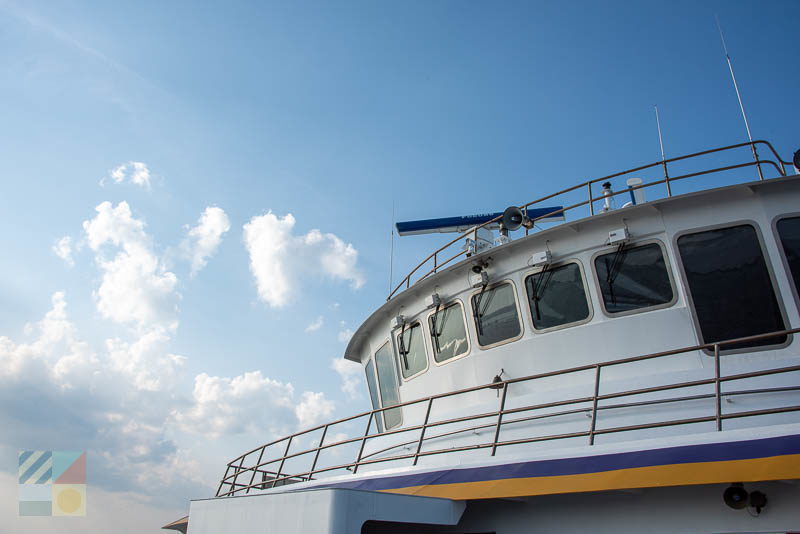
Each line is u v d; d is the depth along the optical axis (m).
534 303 12.27
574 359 11.52
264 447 15.41
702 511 8.07
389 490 10.35
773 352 9.91
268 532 9.26
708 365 10.22
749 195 10.88
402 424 14.42
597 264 11.70
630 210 11.35
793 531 7.43
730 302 10.47
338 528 8.16
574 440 10.28
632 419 9.91
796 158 12.34
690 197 11.05
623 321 11.19
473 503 10.08
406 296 14.73
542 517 9.30
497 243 14.09
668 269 11.05
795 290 10.15
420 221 19.86
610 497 8.80
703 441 7.82
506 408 11.59
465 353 13.18
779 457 7.09
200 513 11.14
